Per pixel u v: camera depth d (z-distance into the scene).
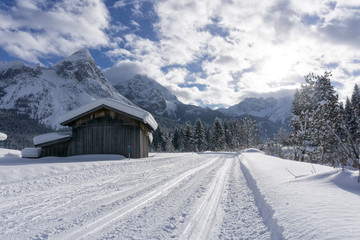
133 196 6.45
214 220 4.67
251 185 7.93
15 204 5.53
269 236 3.56
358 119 12.44
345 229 2.80
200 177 10.25
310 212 3.65
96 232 3.95
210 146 80.19
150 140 25.22
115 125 18.61
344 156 7.97
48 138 18.34
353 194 4.52
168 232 4.02
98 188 7.38
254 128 54.84
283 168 9.44
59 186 7.54
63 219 4.57
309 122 19.72
